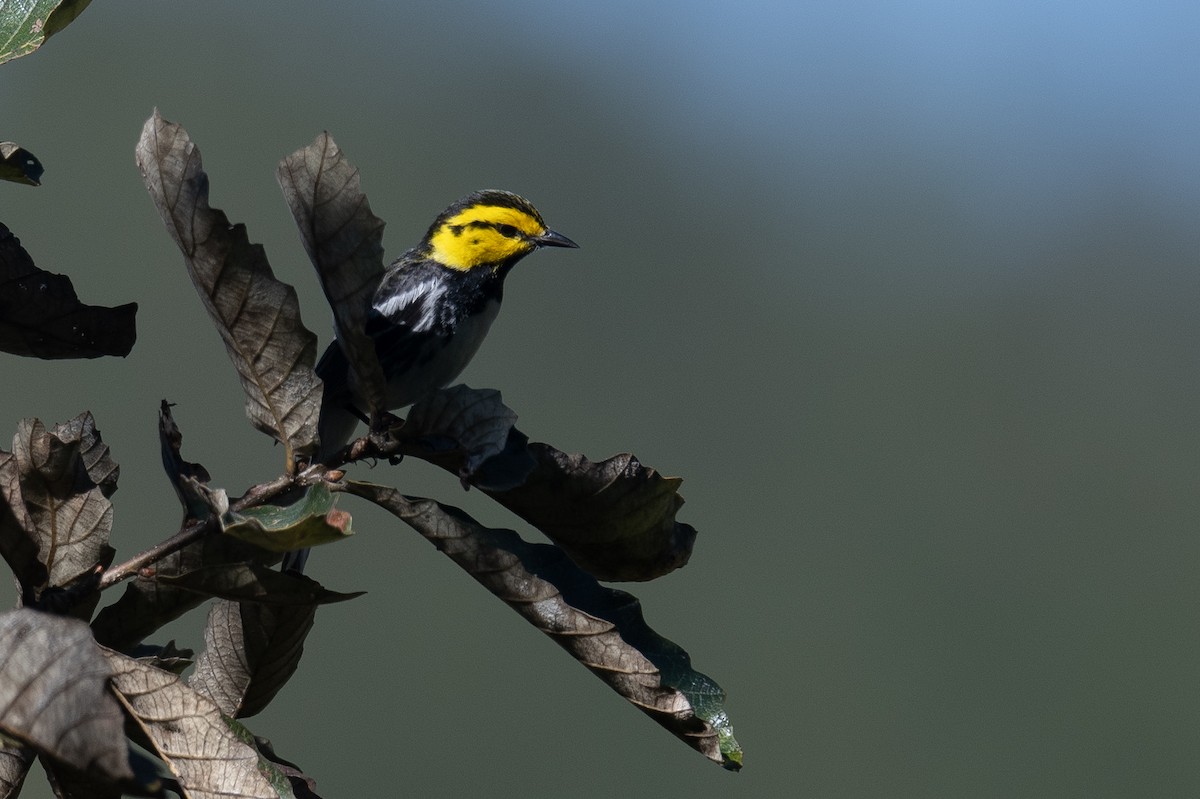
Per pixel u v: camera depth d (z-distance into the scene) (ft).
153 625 16.33
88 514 15.29
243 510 15.17
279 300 15.17
